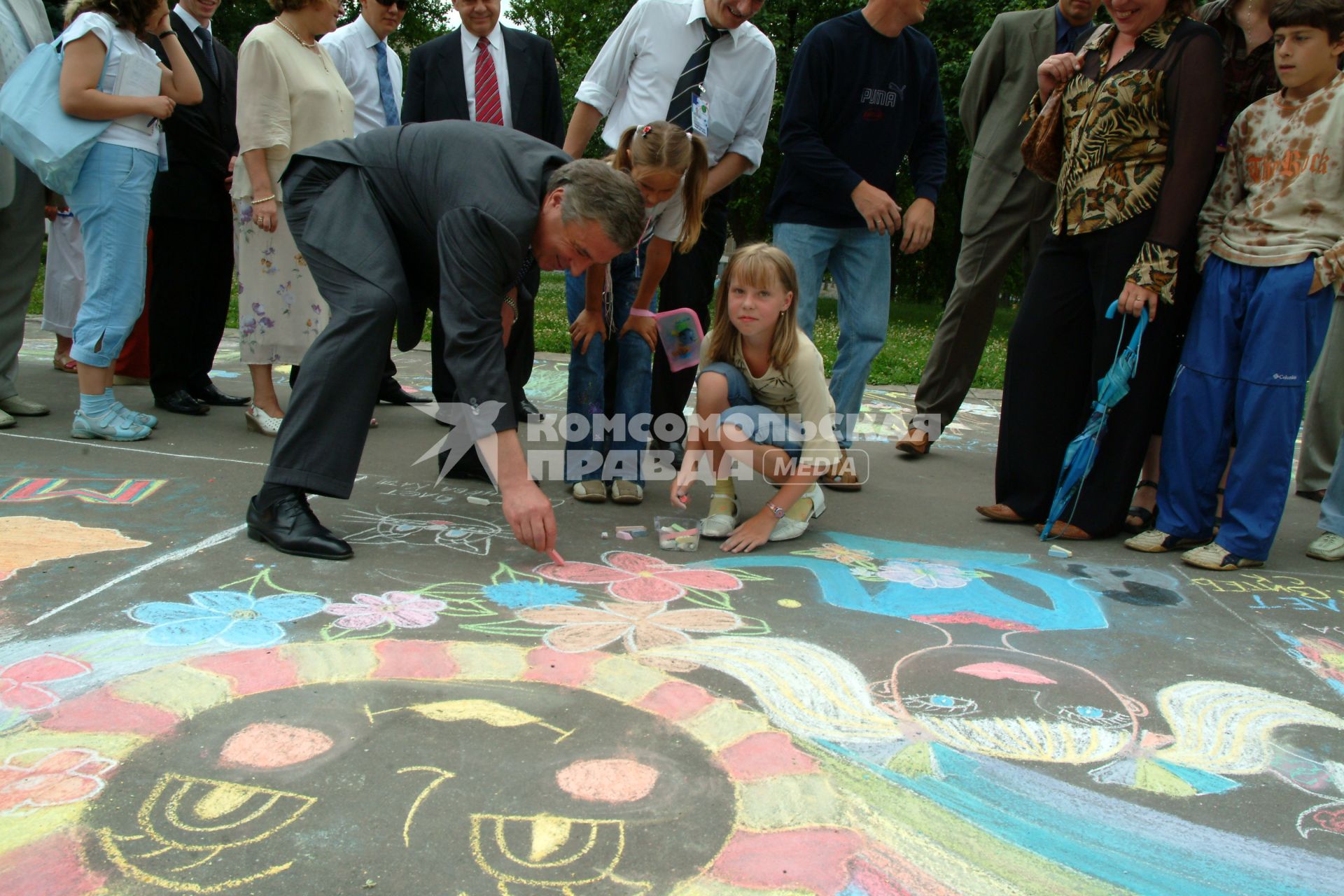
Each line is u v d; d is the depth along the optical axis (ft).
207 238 13.24
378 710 5.53
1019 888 4.27
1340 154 8.46
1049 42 12.57
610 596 7.62
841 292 12.50
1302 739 5.83
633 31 10.90
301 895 3.93
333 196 7.95
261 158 11.56
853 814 4.75
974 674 6.49
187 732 5.17
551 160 7.50
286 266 12.10
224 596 7.06
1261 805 5.07
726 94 11.09
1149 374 9.50
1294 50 8.54
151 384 13.38
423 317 8.93
